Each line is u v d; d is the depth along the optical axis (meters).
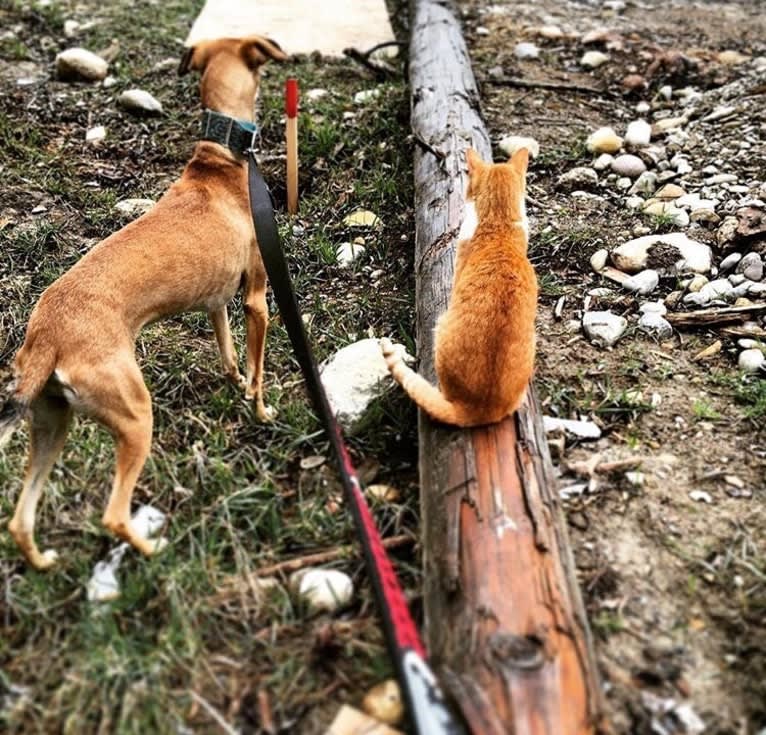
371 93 2.49
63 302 1.26
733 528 1.27
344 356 1.53
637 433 1.45
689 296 1.74
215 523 1.29
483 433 1.25
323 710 1.06
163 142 2.35
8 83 2.58
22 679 1.10
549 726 0.91
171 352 1.67
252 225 1.53
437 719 0.91
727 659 1.09
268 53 1.62
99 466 1.40
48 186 2.14
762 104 2.34
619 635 1.12
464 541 1.11
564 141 2.31
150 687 1.08
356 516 1.12
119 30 2.93
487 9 3.18
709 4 3.33
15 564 1.25
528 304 1.29
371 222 2.03
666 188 2.07
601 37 2.84
